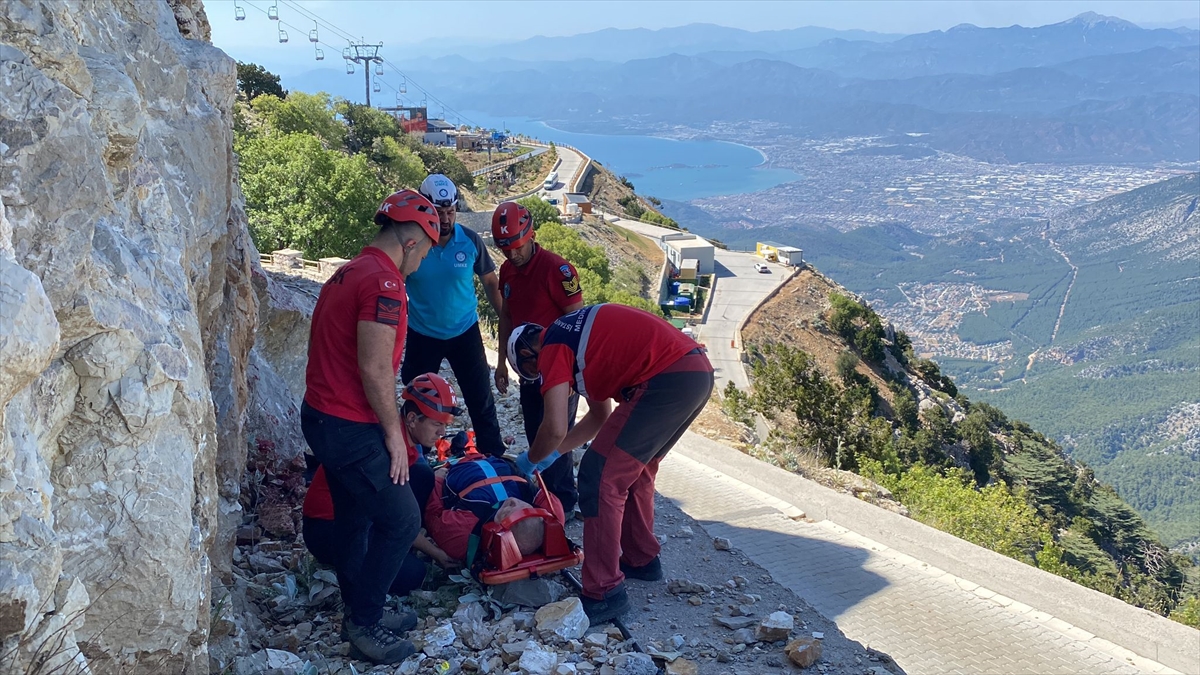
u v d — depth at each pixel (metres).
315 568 4.69
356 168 39.34
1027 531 17.31
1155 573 43.31
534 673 3.81
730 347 73.75
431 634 4.14
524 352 4.82
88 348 2.34
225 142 4.12
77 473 2.39
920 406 75.88
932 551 7.39
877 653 4.39
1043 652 5.68
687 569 5.47
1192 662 5.64
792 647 4.21
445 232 5.73
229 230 5.02
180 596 2.62
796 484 8.80
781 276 99.94
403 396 4.80
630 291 78.25
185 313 2.85
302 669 3.67
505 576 4.46
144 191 2.93
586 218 102.94
